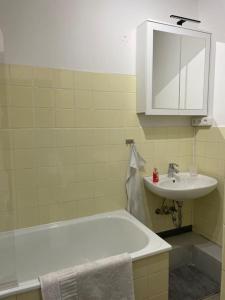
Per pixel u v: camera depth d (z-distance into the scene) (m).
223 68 2.12
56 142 1.85
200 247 2.19
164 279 1.55
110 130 2.03
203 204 2.38
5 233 1.59
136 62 2.06
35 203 1.84
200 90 2.23
